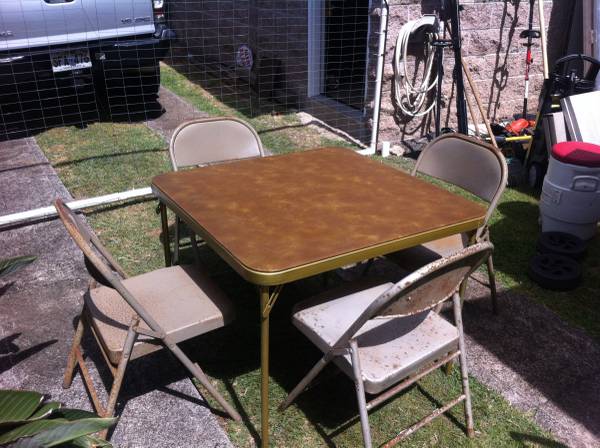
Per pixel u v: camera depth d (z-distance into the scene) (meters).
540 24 5.31
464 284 2.51
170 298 2.27
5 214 3.98
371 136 5.34
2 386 2.44
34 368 2.56
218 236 2.02
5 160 5.00
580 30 5.95
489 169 2.77
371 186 2.53
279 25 6.59
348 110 5.86
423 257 2.72
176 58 9.15
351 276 3.34
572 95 4.30
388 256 2.82
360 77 6.14
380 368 1.90
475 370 2.63
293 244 1.97
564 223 3.65
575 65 5.98
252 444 2.20
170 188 2.47
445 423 2.32
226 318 2.19
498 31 5.64
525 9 5.66
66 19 5.22
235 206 2.28
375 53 5.08
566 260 3.40
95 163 4.92
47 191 4.37
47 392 2.41
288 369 2.60
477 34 5.53
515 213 4.25
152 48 5.80
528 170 4.74
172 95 7.16
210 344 2.76
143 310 1.92
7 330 2.81
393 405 2.41
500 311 3.07
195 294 2.30
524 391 2.51
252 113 6.48
